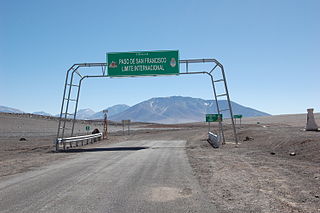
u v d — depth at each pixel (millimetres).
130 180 12023
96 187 10711
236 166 15672
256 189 10219
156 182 11594
